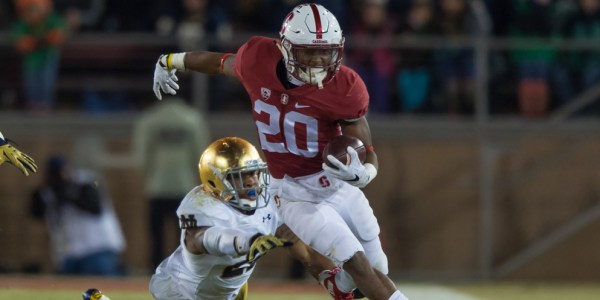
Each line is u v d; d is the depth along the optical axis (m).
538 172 43.41
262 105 19.11
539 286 39.06
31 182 42.12
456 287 37.94
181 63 20.69
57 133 42.22
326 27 18.38
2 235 41.84
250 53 19.27
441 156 43.31
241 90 42.97
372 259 19.98
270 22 42.22
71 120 42.19
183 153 36.91
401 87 42.75
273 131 19.22
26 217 41.94
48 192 35.91
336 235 19.06
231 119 42.25
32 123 42.00
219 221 17.25
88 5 43.53
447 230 43.25
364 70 42.38
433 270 43.12
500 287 38.34
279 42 19.16
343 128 19.16
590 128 43.31
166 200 36.75
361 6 42.34
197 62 20.48
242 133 42.28
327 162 18.39
